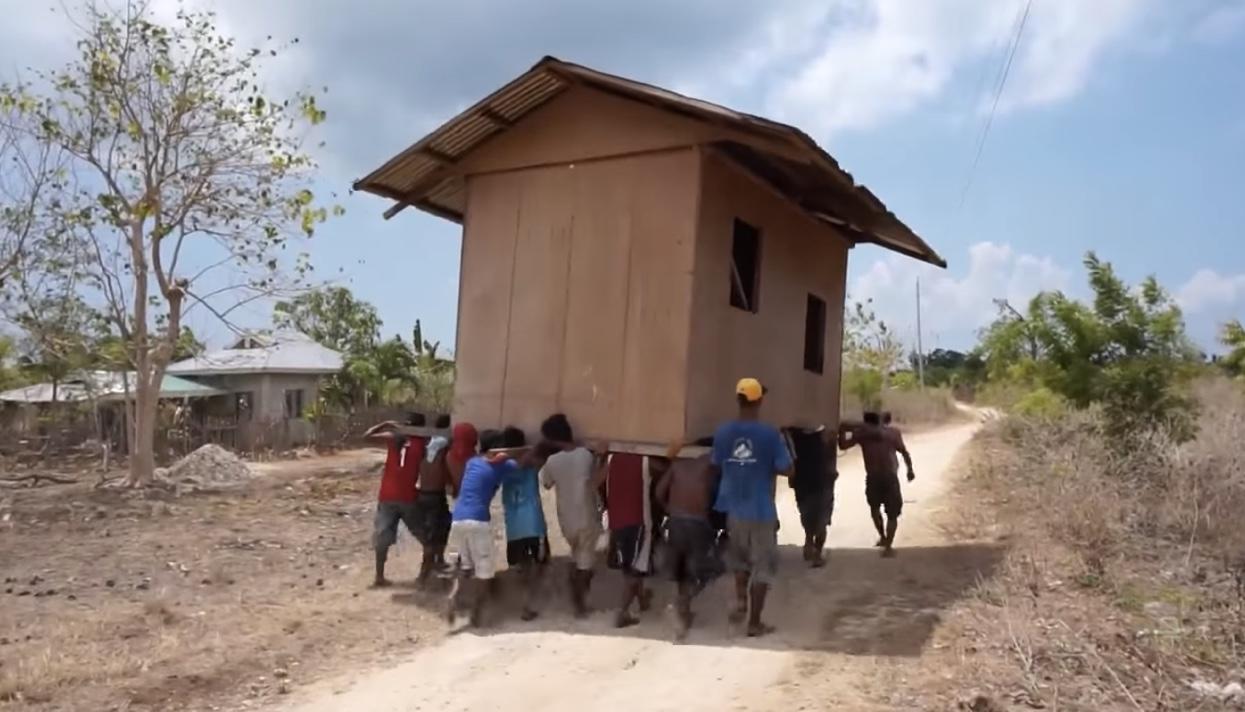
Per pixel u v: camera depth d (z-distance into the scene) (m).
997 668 6.63
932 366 74.75
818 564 10.56
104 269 17.92
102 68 16.98
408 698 6.40
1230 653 6.98
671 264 8.84
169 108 17.44
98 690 6.37
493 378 9.84
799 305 11.16
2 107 16.97
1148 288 16.86
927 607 8.50
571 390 9.28
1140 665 6.68
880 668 6.82
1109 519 11.29
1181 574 9.32
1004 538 11.61
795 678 6.70
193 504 15.59
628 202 9.14
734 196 9.41
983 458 20.23
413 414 10.30
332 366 36.44
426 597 9.15
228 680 6.70
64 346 19.23
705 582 8.06
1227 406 16.53
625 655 7.35
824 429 11.40
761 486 7.99
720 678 6.76
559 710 6.18
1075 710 5.86
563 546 11.81
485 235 10.05
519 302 9.73
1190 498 11.60
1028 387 24.61
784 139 8.16
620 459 8.65
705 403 8.93
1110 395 16.27
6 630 7.91
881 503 11.12
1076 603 8.32
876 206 9.84
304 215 18.34
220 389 34.25
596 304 9.22
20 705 6.07
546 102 9.64
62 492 17.28
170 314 18.06
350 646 7.58
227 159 17.75
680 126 8.86
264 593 9.33
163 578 9.99
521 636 7.87
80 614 8.46
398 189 10.59
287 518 14.08
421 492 9.55
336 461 27.30
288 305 19.39
